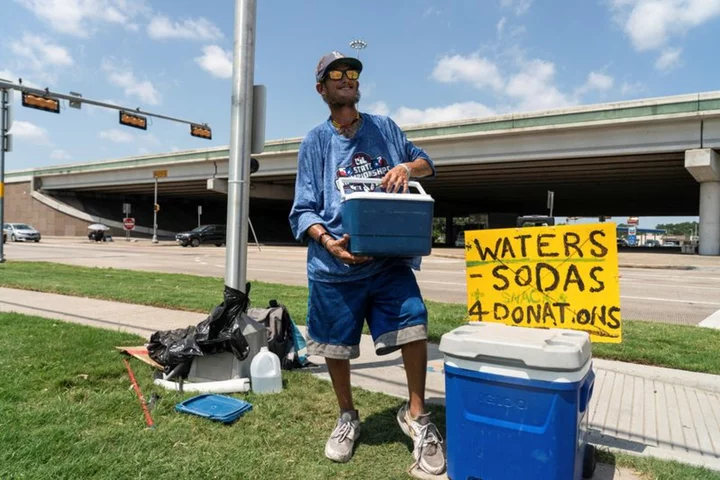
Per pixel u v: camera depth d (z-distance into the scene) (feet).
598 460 9.21
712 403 12.61
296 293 30.91
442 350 7.76
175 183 151.43
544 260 8.91
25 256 68.18
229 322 12.66
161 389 12.41
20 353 15.15
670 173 101.65
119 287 31.83
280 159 121.80
